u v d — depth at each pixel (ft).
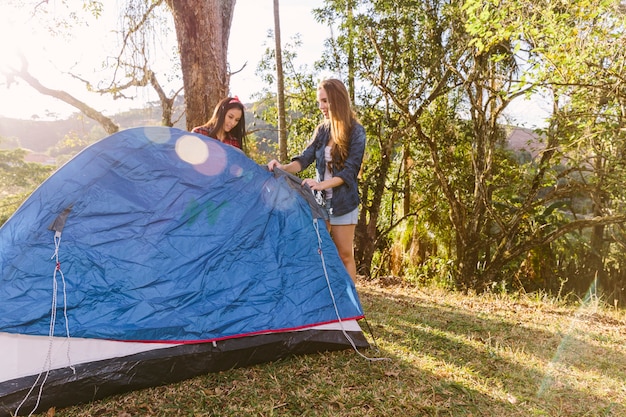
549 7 23.22
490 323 18.02
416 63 40.60
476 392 11.14
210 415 9.64
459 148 44.50
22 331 9.55
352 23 39.50
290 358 12.05
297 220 12.41
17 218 10.37
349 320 12.74
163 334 10.56
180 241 11.16
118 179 11.07
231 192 11.96
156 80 36.58
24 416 9.44
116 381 10.18
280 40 38.73
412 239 49.93
